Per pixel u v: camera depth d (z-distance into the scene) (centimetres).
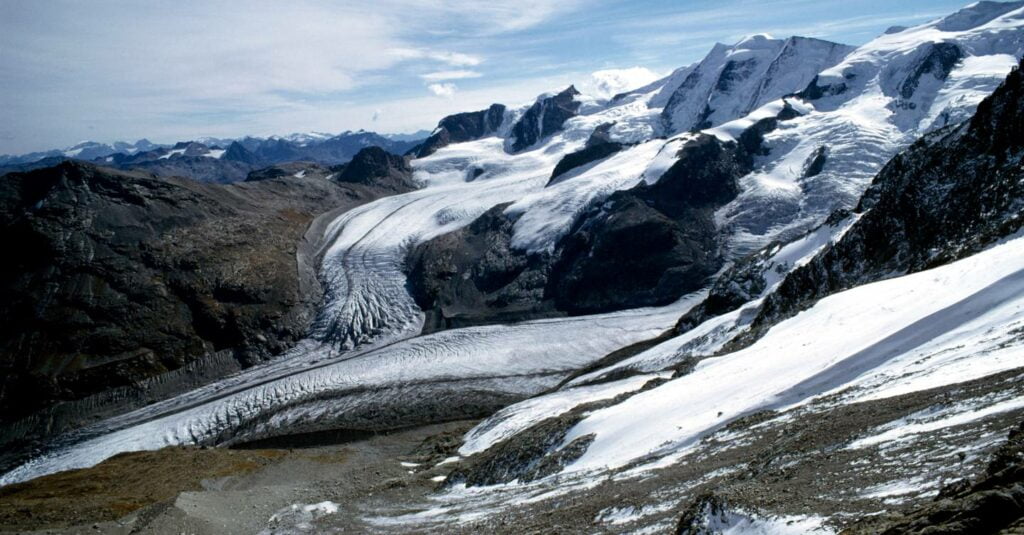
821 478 1304
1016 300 2348
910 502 962
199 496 3919
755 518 1182
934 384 1805
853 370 2602
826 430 1756
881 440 1458
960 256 4109
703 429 2730
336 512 3722
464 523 2533
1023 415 1152
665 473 2152
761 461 1719
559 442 3812
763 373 3266
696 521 1309
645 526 1531
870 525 919
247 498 4128
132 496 4497
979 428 1207
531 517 2177
